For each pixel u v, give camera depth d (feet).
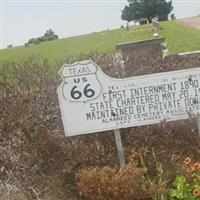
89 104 14.65
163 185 13.42
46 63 20.76
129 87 14.61
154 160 14.46
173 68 18.24
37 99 15.99
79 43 130.72
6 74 17.24
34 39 225.97
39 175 14.97
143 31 147.23
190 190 13.29
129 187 13.05
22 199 14.47
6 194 14.58
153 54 21.79
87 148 14.99
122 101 14.64
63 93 14.65
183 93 14.64
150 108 14.66
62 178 14.79
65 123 14.73
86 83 14.58
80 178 13.64
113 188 13.07
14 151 15.31
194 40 74.54
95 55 18.80
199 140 15.23
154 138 15.33
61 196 14.48
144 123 14.73
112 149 15.17
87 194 13.35
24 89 16.34
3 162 15.25
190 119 14.76
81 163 14.87
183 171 14.07
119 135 14.73
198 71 14.55
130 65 17.56
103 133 15.35
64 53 87.35
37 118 15.65
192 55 22.21
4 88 16.31
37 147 15.10
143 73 17.31
